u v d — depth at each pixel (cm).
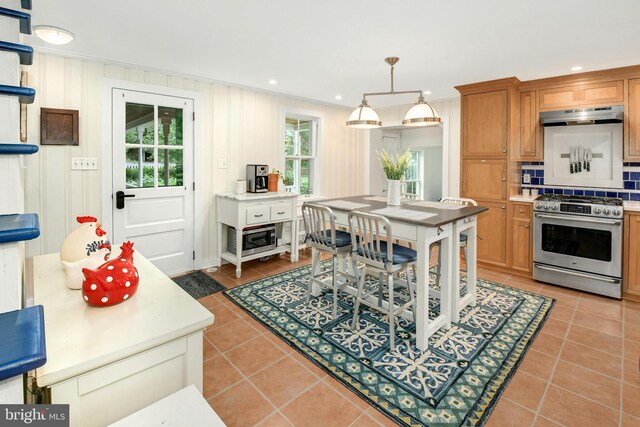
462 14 220
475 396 187
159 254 366
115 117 326
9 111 75
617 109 328
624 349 233
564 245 347
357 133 574
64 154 301
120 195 330
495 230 399
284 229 459
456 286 268
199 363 117
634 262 314
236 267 374
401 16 224
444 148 486
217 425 89
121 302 128
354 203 317
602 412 174
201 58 310
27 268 191
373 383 198
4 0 86
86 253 148
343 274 302
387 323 270
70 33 242
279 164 460
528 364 216
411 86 410
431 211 268
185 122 371
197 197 387
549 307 301
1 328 67
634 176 350
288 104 466
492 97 389
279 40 266
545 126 397
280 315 282
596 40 263
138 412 93
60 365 89
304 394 188
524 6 210
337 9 215
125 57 309
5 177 77
